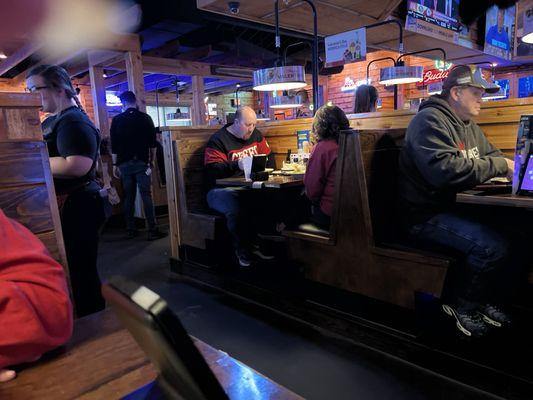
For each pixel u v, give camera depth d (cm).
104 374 82
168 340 41
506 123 237
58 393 76
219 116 1199
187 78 949
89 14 477
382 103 845
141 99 548
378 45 465
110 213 210
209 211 321
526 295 214
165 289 296
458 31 400
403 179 199
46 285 86
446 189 183
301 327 228
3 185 125
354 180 199
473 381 168
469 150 204
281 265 304
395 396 165
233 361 82
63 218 184
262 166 284
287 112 944
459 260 185
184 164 316
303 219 345
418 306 218
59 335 87
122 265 357
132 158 435
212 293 284
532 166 164
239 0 290
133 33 545
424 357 183
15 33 438
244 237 296
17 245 88
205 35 735
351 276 210
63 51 593
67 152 178
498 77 755
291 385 176
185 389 47
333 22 356
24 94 129
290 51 851
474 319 185
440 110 196
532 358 169
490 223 201
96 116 602
